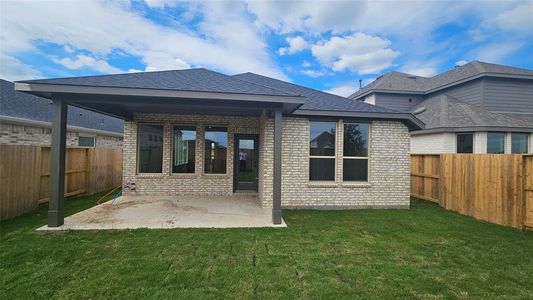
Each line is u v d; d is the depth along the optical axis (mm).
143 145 8836
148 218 5961
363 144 7746
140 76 6145
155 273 3398
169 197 8500
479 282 3361
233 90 5418
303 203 7469
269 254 4086
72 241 4457
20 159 6121
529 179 5570
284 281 3281
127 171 8664
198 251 4133
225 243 4500
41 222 5539
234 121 9062
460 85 15508
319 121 7570
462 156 7188
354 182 7664
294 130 7457
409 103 17547
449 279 3422
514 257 4156
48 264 3604
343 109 7434
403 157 7789
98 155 9531
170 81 5910
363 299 2938
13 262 3648
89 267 3533
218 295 2951
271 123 7262
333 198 7535
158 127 8852
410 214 6977
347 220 6238
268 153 7250
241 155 9289
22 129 9992
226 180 9031
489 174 6355
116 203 7527
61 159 5281
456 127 11828
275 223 5703
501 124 11484
